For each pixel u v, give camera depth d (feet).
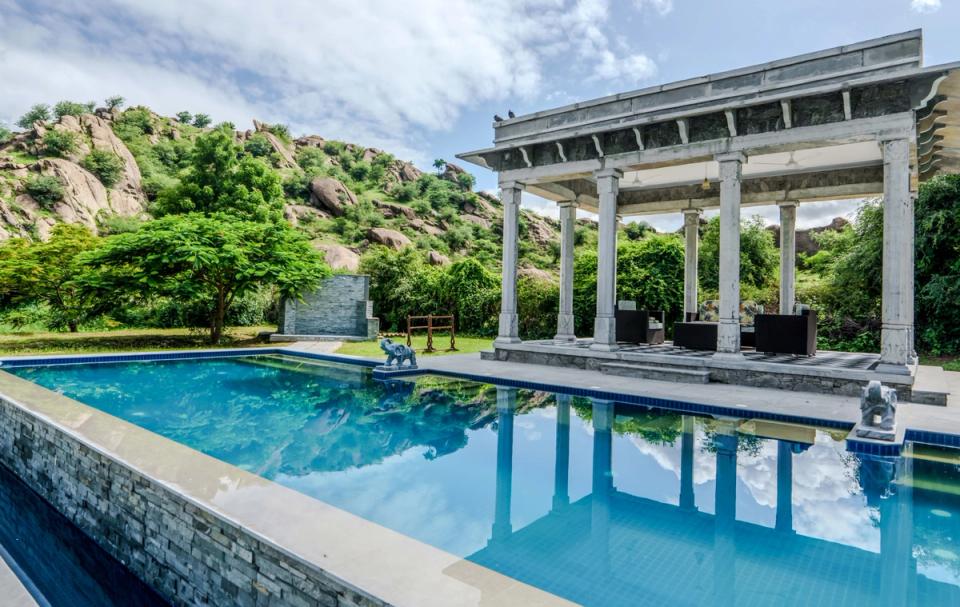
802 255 69.97
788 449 17.31
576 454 17.19
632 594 8.86
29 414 17.25
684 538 11.16
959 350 39.32
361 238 112.47
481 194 171.83
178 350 38.91
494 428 20.44
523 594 7.02
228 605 9.38
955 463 15.90
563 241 40.83
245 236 47.60
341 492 13.99
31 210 92.32
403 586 7.14
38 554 13.85
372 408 23.76
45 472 16.11
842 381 24.43
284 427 20.72
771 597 8.66
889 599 8.55
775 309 54.19
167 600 10.84
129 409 23.49
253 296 64.13
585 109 33.65
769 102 26.13
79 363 34.06
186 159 144.66
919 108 23.65
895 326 23.63
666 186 42.19
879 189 33.81
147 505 11.48
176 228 42.27
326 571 7.57
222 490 10.70
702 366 28.40
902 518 12.06
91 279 41.88
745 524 11.80
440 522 12.07
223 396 26.35
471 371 31.40
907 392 22.95
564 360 33.83
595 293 53.78
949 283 38.83
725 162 28.37
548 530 11.59
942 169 33.58
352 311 54.60
